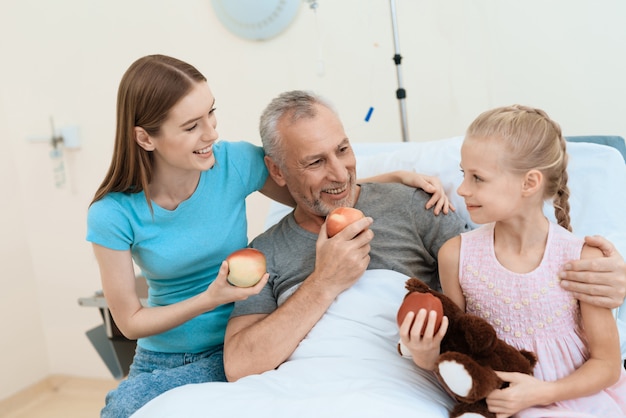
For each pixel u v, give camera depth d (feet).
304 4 8.20
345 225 4.27
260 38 8.42
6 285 9.83
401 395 3.61
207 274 5.08
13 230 9.99
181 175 4.72
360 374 3.93
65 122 9.60
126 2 9.00
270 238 5.10
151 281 5.16
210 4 8.58
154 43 9.02
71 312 10.27
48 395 10.33
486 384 3.35
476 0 7.40
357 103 8.26
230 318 4.82
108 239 4.60
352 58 8.14
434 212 4.86
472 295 4.00
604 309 3.63
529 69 7.35
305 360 4.17
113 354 7.57
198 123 4.41
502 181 3.64
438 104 7.88
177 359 5.10
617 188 4.96
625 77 6.95
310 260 4.80
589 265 3.56
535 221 3.80
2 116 9.85
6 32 9.64
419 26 7.74
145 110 4.29
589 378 3.55
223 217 4.99
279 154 4.79
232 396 3.67
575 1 6.97
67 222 9.96
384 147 6.45
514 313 3.84
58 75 9.50
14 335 9.95
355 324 4.29
